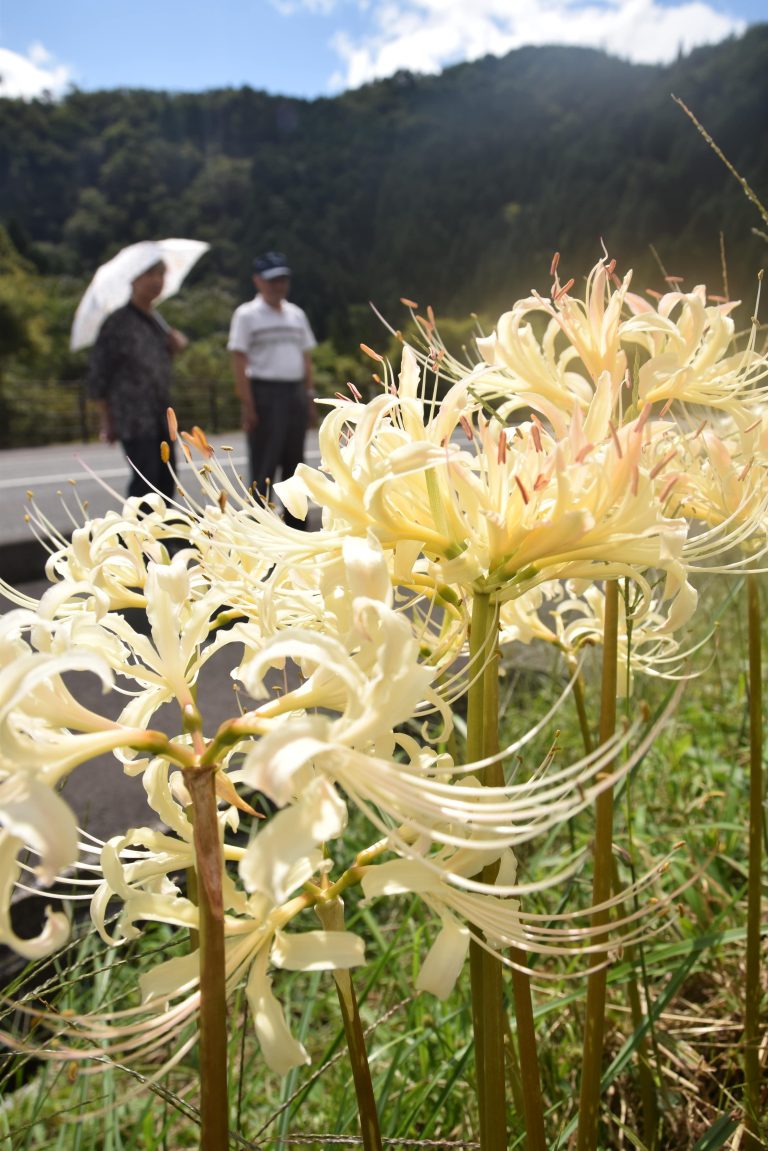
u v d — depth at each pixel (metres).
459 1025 2.02
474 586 1.14
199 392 22.91
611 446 1.09
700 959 2.15
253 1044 2.03
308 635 0.84
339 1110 1.63
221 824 1.09
